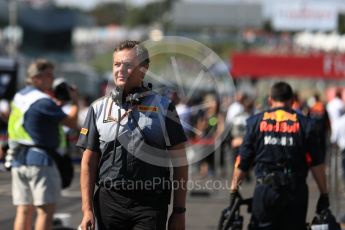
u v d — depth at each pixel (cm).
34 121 2552
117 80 1777
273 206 2292
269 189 2291
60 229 3158
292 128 2306
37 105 2545
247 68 11275
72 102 2638
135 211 1764
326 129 5541
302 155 2306
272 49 19475
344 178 4881
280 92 2347
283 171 2297
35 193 2562
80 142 1806
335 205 3847
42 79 2606
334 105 6150
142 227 1755
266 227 2314
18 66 8181
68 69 13375
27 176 2567
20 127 2566
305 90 15312
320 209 2339
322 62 11219
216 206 4203
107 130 1773
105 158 1783
